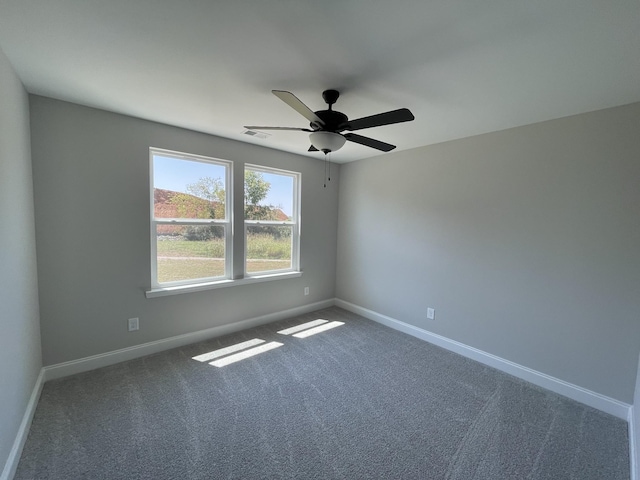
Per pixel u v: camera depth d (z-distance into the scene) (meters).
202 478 1.50
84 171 2.38
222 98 2.14
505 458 1.69
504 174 2.65
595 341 2.19
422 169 3.32
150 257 2.76
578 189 2.24
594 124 2.16
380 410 2.08
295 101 1.54
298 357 2.84
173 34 1.40
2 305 1.43
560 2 1.12
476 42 1.40
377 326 3.71
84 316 2.44
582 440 1.84
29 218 2.02
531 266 2.51
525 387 2.42
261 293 3.66
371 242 3.95
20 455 1.58
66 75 1.82
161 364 2.63
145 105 2.30
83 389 2.22
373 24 1.29
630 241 2.04
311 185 4.07
